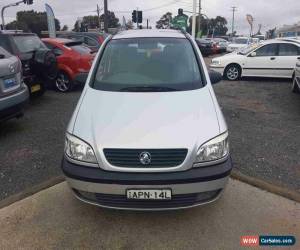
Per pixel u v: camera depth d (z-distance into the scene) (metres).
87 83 3.92
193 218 3.32
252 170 4.33
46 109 7.27
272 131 5.88
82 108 3.42
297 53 11.57
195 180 2.85
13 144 5.19
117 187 2.85
